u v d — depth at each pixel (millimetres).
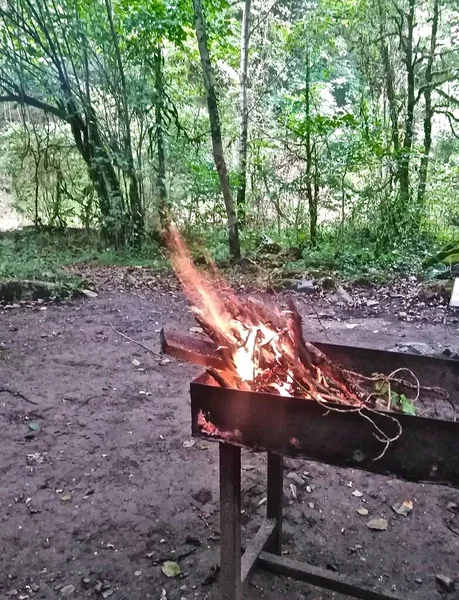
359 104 10766
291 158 10734
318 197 10336
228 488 1917
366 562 2494
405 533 2693
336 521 2775
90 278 7887
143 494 2982
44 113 11109
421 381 2160
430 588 2348
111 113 9930
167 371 4688
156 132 9984
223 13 10414
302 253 8992
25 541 2613
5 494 2971
